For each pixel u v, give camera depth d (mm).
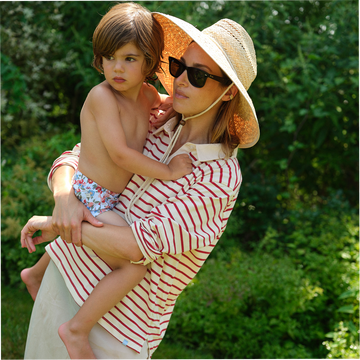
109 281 1469
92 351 1489
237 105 1672
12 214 3992
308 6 5910
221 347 3391
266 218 5082
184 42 1779
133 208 1567
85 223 1488
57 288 1637
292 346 3393
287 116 5242
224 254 4309
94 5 5500
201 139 1654
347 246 4289
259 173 5504
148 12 1570
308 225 4711
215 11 5320
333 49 5105
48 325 1624
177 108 1588
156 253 1425
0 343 2912
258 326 3391
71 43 5637
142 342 1531
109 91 1522
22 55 5598
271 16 5293
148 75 1615
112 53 1473
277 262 3967
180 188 1528
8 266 4016
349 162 5625
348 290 3484
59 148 4840
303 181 5949
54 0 5707
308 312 3629
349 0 5191
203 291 3553
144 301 1536
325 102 5012
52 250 1657
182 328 3484
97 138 1529
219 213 1538
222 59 1504
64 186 1598
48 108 6062
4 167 4758
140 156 1495
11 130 5555
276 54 5133
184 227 1450
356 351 3125
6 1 5328
